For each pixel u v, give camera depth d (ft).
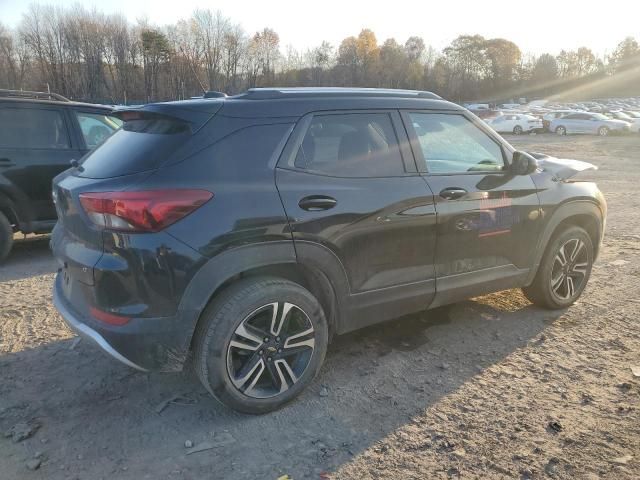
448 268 12.36
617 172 54.49
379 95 11.86
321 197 10.27
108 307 9.18
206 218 9.20
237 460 8.99
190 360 10.25
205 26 265.13
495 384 11.35
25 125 20.42
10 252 21.52
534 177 13.96
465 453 9.09
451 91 361.51
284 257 9.92
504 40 372.99
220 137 9.74
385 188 11.14
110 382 11.53
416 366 12.19
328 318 11.14
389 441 9.45
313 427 9.89
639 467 8.67
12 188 19.95
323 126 10.84
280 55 287.89
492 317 14.98
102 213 9.02
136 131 10.50
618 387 11.14
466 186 12.37
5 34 252.83
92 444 9.41
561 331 13.99
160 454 9.15
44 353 12.79
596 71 426.92
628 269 19.44
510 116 126.72
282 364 10.33
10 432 9.67
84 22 255.09
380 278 11.32
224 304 9.55
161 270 8.94
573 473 8.56
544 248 14.30
